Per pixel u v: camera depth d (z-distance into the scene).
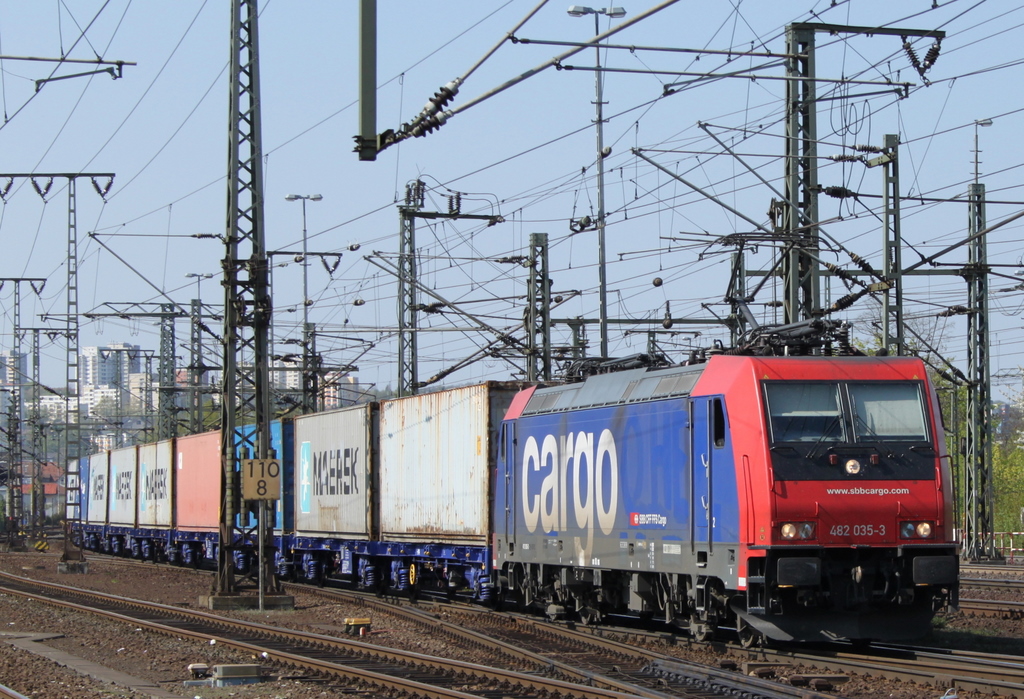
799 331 19.98
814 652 18.56
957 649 20.03
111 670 18.81
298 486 39.25
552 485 24.42
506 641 21.47
